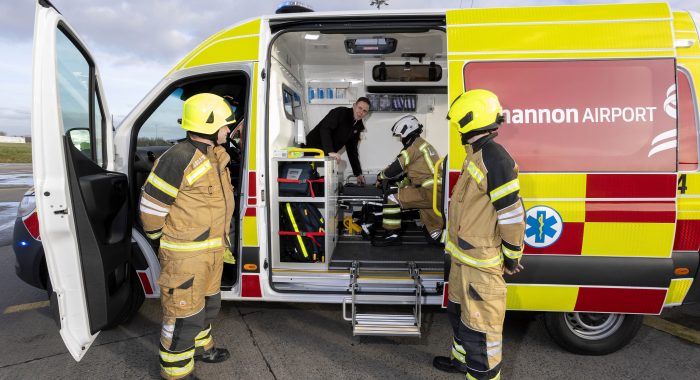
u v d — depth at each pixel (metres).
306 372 2.62
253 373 2.61
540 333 3.09
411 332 2.62
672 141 2.35
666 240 2.36
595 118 2.38
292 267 3.11
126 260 2.67
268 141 2.81
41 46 2.02
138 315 3.40
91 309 2.27
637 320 2.64
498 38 2.46
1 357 2.82
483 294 2.04
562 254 2.41
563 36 2.43
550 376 2.56
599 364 2.69
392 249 3.68
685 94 2.51
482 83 2.44
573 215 2.38
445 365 2.62
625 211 2.36
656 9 2.42
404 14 2.66
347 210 4.44
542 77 2.42
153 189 2.12
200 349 2.66
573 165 2.38
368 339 3.03
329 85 4.89
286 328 3.18
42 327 3.26
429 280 2.83
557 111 2.40
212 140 2.29
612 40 2.40
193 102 2.21
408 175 3.85
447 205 2.47
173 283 2.19
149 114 2.97
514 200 1.92
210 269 2.35
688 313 3.47
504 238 1.98
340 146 4.56
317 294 2.83
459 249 2.13
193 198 2.21
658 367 2.66
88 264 2.25
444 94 5.00
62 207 2.09
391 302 2.77
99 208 2.36
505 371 2.61
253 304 3.62
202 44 2.93
